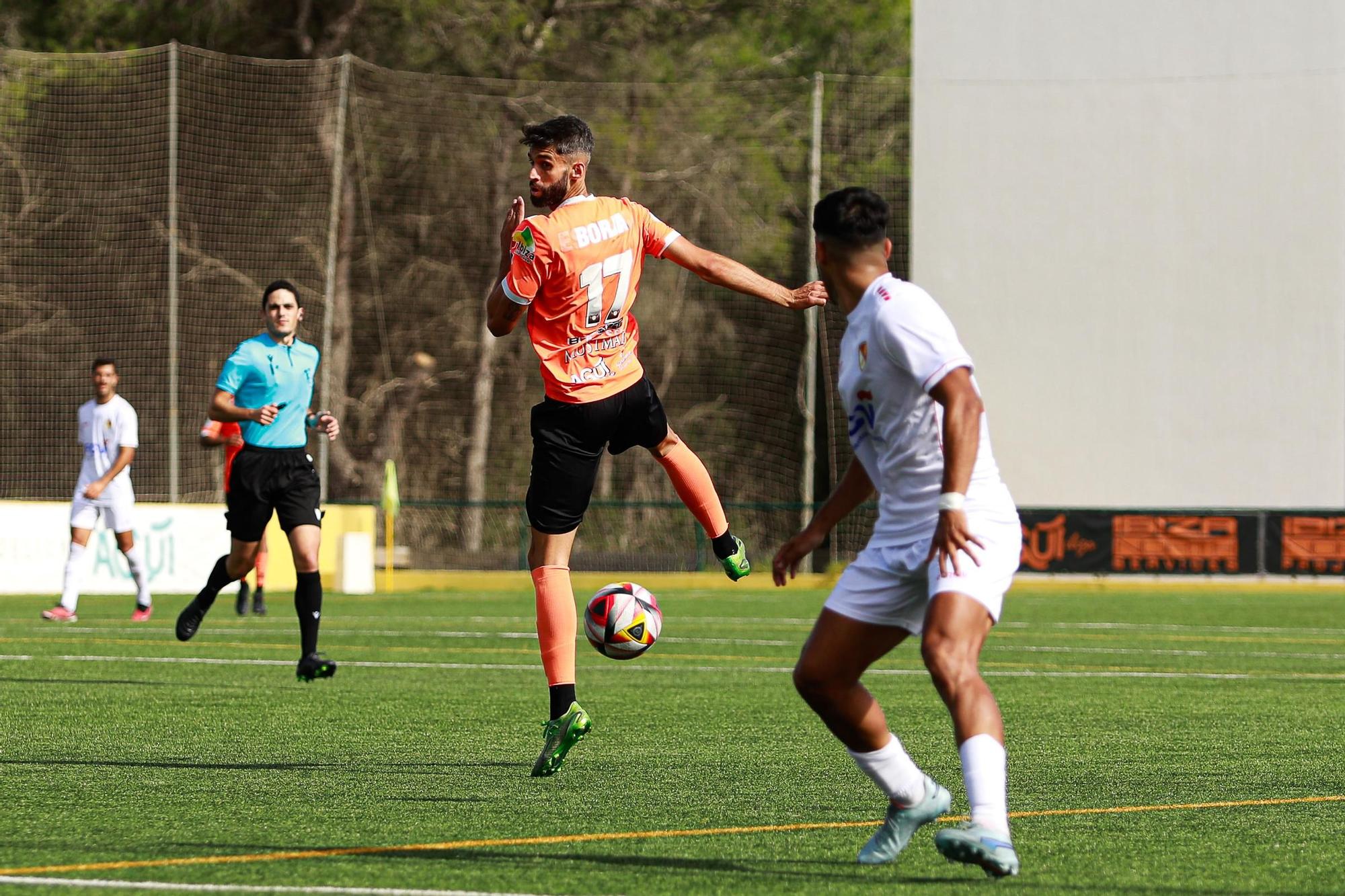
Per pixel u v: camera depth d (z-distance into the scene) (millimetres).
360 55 128125
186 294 119562
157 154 119562
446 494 135875
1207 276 94000
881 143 126938
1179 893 14734
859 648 15742
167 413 118625
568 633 21031
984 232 96125
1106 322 94938
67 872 15297
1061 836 17781
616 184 129375
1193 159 94188
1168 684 37281
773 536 102688
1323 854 16719
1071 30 95562
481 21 126812
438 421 136125
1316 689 36219
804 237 127562
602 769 23156
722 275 21750
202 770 22719
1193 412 94000
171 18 124062
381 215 131000
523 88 130000
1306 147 93000
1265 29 93812
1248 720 30078
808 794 20812
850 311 15930
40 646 45188
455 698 33125
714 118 130500
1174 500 94062
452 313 133500
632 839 17422
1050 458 95312
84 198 119312
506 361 137250
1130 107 94938
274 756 24359
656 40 134625
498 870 15539
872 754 15984
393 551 100562
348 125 124812
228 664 40312
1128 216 94812
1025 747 26078
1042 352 95500
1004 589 15031
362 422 132500
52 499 118000
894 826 16094
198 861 15914
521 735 27125
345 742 26078
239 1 123875
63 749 24812
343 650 45656
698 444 130000
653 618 21172
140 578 56250
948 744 26062
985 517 15133
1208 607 72562
